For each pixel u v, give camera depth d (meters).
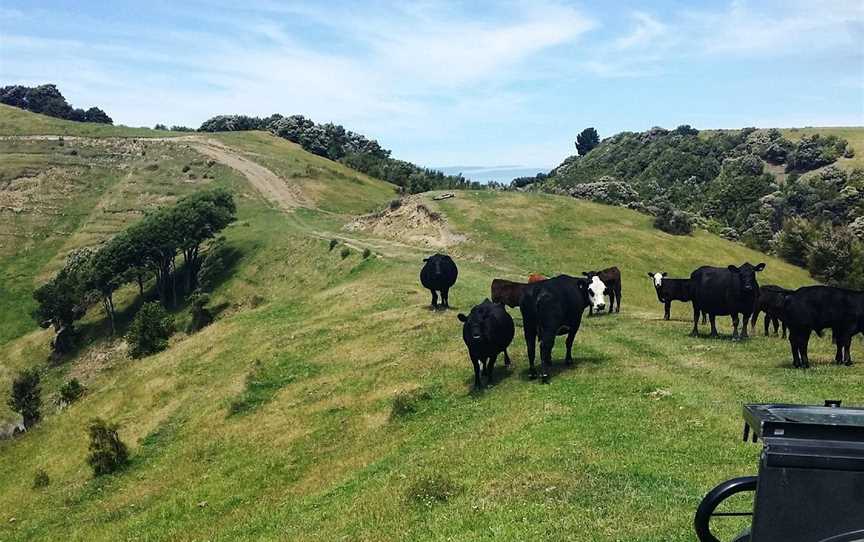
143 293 76.12
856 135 117.19
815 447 4.43
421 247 60.97
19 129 132.75
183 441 23.92
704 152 126.88
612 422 14.81
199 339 40.25
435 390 21.45
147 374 35.50
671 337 24.56
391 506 12.38
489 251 57.50
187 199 80.25
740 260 63.91
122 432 26.66
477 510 11.00
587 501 10.50
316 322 36.56
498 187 112.50
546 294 19.17
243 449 21.52
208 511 17.28
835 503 4.41
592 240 61.84
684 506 9.91
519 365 22.17
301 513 14.43
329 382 25.52
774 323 25.12
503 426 16.25
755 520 4.55
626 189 81.31
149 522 17.48
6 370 66.44
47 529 19.36
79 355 66.88
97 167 116.00
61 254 87.12
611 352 22.38
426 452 16.06
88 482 22.22
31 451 29.25
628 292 50.34
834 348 22.73
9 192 103.69
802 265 69.44
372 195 106.50
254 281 66.38
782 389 16.47
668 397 16.31
